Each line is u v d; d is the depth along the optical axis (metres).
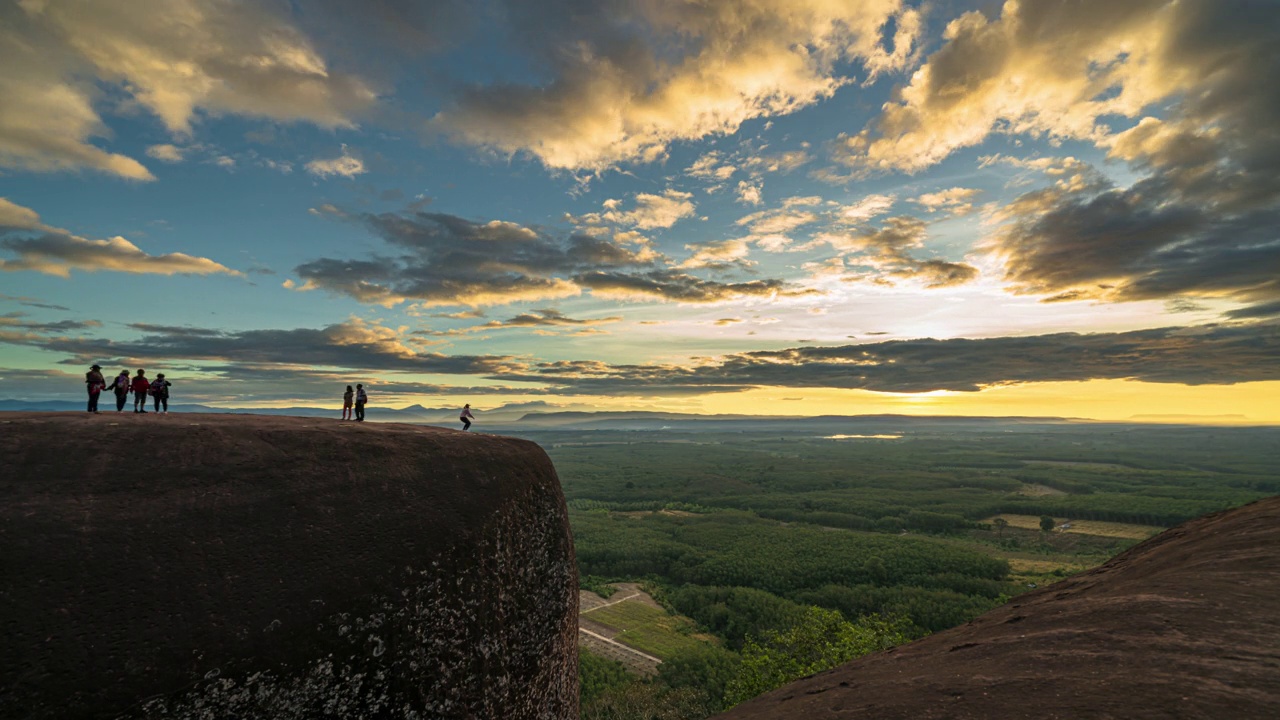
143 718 6.75
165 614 7.45
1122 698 4.19
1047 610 7.60
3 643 6.62
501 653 10.30
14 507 7.73
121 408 14.91
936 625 66.25
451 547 10.01
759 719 6.55
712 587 82.56
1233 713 3.62
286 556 8.62
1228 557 7.32
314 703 7.85
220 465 9.45
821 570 88.50
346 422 13.59
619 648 65.19
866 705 5.61
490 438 13.83
